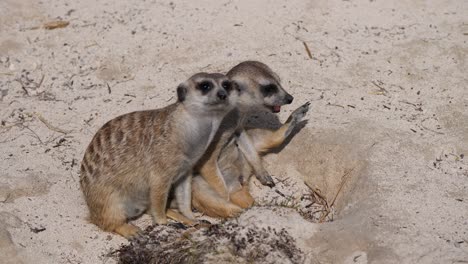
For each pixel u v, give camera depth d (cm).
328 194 973
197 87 853
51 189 950
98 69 1177
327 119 1031
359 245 793
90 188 890
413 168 917
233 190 981
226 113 896
